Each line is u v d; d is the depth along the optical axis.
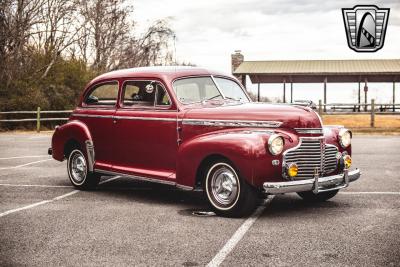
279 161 5.67
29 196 7.39
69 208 6.50
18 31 26.72
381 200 6.90
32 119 23.75
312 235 5.08
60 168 10.73
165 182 6.61
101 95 7.68
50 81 27.78
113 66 33.22
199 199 7.14
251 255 4.43
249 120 6.03
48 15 28.66
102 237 5.05
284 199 7.12
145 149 6.90
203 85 6.98
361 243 4.77
